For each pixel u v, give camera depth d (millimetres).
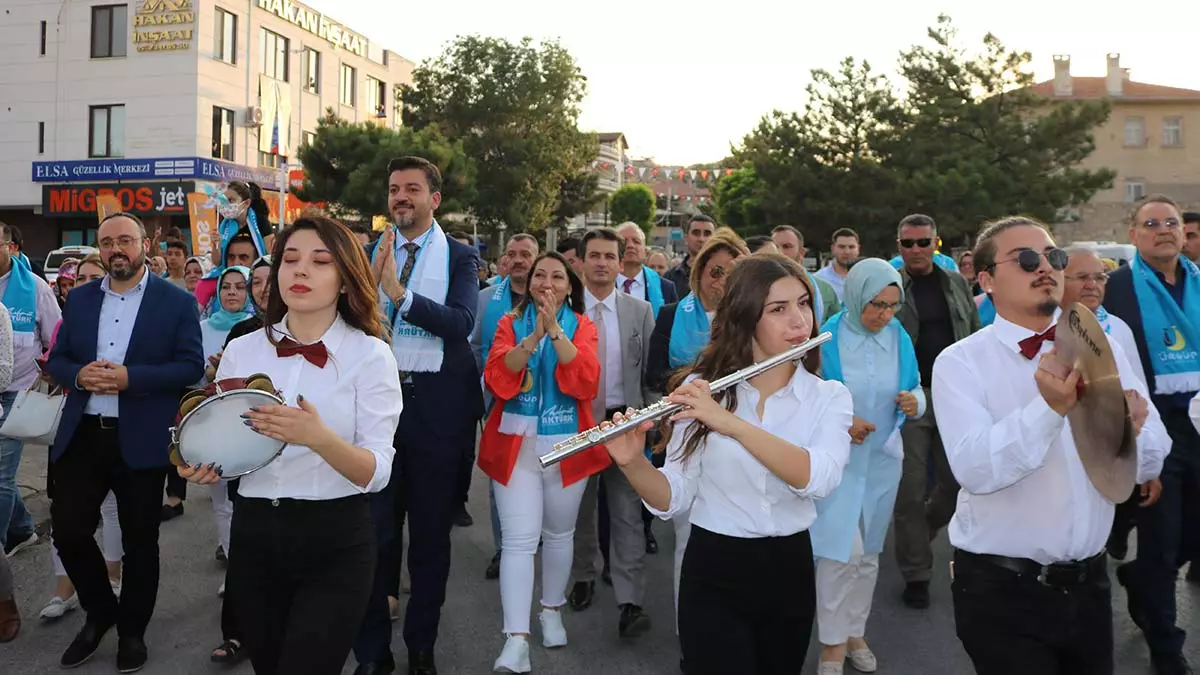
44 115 30750
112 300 4375
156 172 29703
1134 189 42906
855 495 4016
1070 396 2172
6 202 31375
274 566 2717
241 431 2514
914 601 5137
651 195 66250
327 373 2766
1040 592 2484
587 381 4242
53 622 4742
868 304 4340
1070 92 44312
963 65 27828
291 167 33438
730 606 2617
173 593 5188
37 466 8133
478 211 38406
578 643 4629
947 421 2602
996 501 2533
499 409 4328
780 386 2750
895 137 27922
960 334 5633
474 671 4258
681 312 4824
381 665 4020
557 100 39500
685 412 2488
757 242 6004
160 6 29578
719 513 2641
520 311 4461
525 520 4246
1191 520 4395
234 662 4289
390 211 4238
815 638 4852
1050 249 2537
